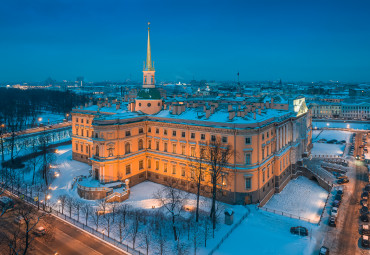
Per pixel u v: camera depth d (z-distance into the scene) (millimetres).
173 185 88500
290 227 66812
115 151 86125
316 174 98688
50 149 130000
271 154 85688
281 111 99062
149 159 94438
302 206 80125
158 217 69438
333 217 68438
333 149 140000
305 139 118688
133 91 185500
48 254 56219
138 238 61719
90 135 108625
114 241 60844
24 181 93812
